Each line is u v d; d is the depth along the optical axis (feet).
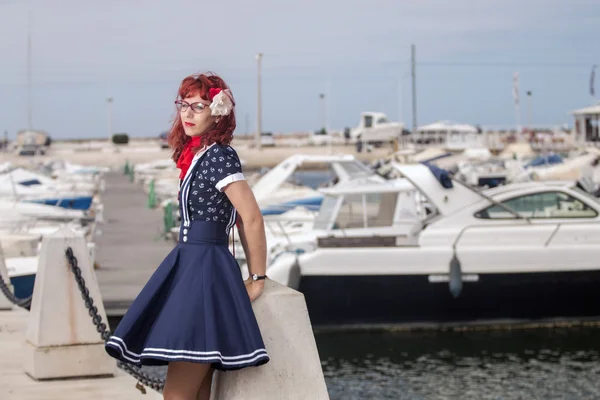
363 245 57.47
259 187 82.33
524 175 112.27
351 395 44.75
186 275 14.71
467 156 165.07
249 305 14.89
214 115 14.94
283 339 15.51
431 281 56.70
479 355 53.01
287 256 56.39
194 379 14.75
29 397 26.35
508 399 43.75
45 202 113.50
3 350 33.14
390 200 65.77
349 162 82.99
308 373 15.56
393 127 308.60
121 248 90.63
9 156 321.11
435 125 268.41
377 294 56.44
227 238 15.24
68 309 28.71
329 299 56.29
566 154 190.08
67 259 28.84
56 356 28.50
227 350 14.49
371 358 52.54
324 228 65.98
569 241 57.16
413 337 56.59
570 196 57.93
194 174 14.89
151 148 376.07
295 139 407.23
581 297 57.36
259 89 290.15
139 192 175.01
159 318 14.55
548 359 51.93
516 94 259.19
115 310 57.57
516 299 57.21
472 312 57.16
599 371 49.19
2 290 42.01
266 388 15.38
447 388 45.96
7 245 71.92
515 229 57.21
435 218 59.52
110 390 27.20
